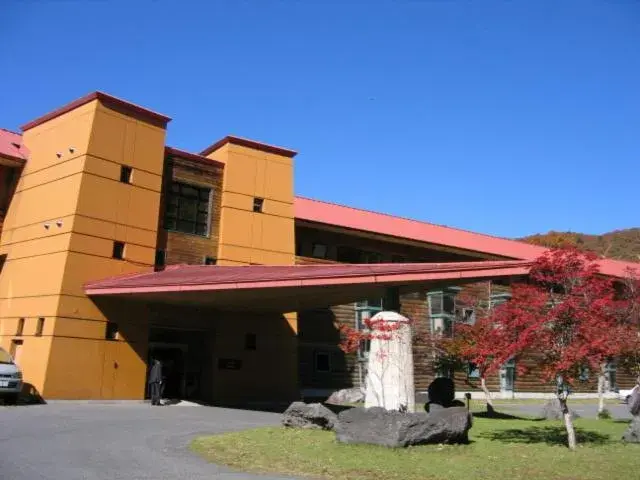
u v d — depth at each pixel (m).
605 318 12.25
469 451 11.36
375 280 14.36
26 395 19.81
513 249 38.84
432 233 35.91
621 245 95.06
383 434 11.35
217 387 23.67
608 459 10.58
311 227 29.19
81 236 20.89
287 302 21.05
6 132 25.36
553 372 11.62
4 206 23.89
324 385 28.53
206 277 17.95
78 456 9.95
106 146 22.02
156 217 23.22
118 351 21.19
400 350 14.66
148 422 15.29
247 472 9.29
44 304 20.58
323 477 9.07
